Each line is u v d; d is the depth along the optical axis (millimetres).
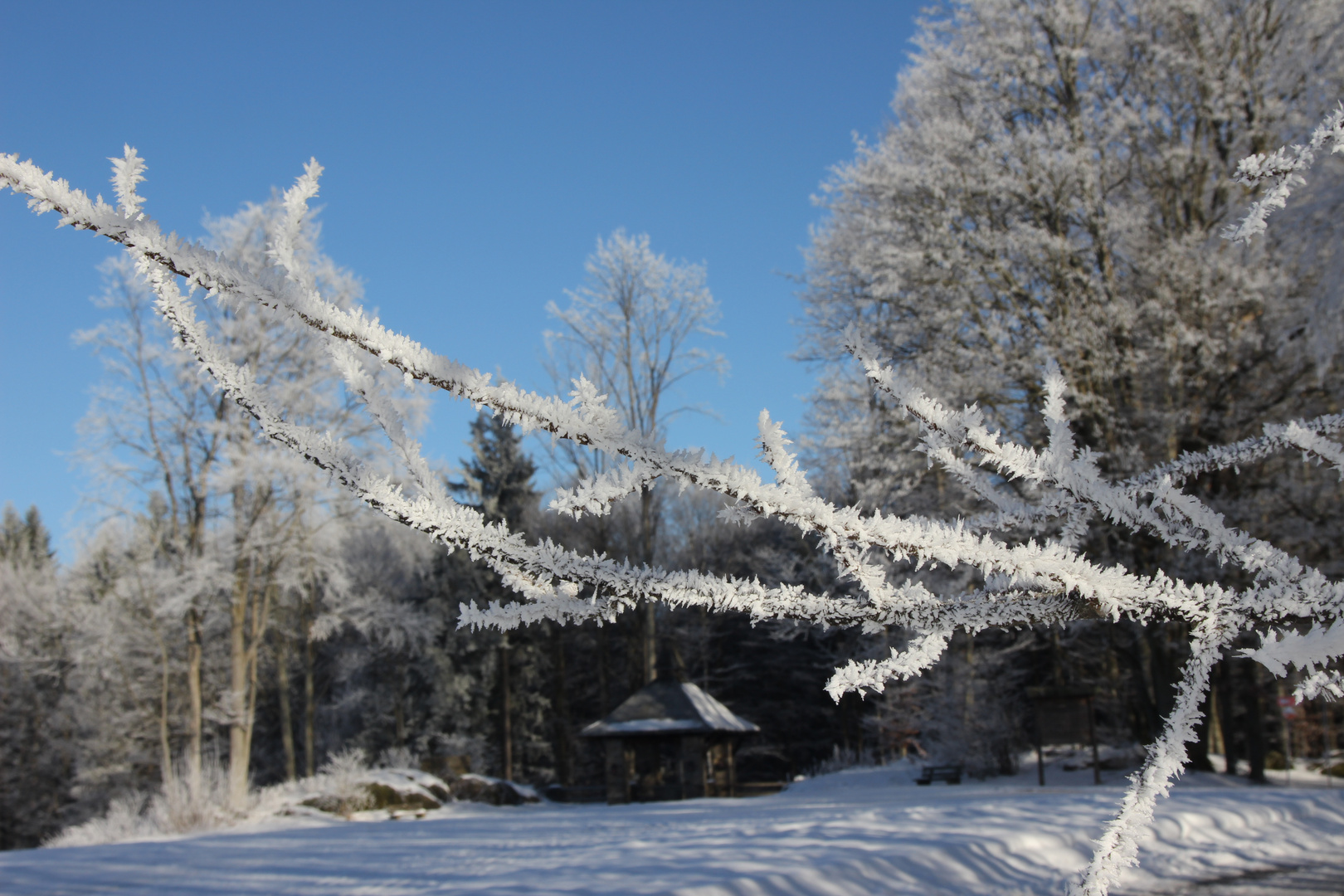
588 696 37906
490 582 31266
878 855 5855
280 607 28578
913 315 17312
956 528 1317
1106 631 17062
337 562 24531
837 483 18641
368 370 1198
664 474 1202
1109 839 1322
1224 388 15484
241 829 18109
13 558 37625
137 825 18188
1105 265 16109
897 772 22391
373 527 30266
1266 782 15430
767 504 1230
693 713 23469
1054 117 17156
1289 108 14664
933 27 17844
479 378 1176
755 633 35344
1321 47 14258
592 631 36562
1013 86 17062
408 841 9227
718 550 29328
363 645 31312
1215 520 1472
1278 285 14141
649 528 27625
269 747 32969
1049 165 15594
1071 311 15094
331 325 1138
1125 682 18750
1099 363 14945
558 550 1250
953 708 19391
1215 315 14500
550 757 35062
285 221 1158
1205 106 15469
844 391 18625
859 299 18266
